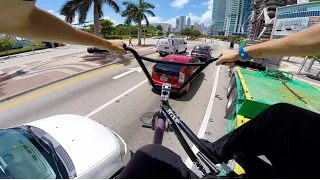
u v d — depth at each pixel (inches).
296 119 42.1
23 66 486.6
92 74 398.9
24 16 54.2
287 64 772.0
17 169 81.1
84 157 92.9
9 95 263.1
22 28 58.1
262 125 44.4
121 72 421.7
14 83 322.3
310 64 607.2
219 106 257.9
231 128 149.9
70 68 446.9
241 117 138.5
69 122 118.1
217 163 51.1
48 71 415.2
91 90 301.0
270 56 48.5
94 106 243.0
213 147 52.4
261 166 43.0
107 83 341.1
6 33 60.7
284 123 42.4
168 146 162.9
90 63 509.0
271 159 42.9
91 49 69.1
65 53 758.5
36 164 84.0
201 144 54.4
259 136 44.6
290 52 45.1
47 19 59.1
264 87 190.2
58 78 355.9
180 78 249.0
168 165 38.0
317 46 41.8
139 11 1187.9
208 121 214.7
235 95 203.0
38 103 244.8
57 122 117.0
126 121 206.4
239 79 221.1
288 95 170.7
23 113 217.6
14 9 50.9
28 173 79.5
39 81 334.6
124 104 251.6
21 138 96.4
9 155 87.7
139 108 240.1
